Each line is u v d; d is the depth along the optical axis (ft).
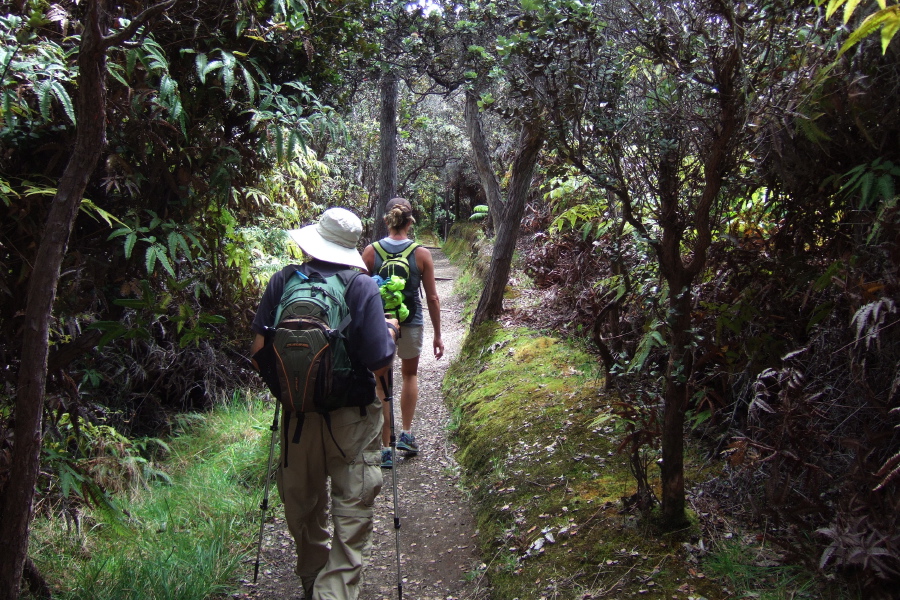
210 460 14.87
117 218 9.61
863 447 7.26
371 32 18.21
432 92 25.77
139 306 8.91
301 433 9.04
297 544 9.75
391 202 14.98
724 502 9.46
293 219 19.52
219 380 18.52
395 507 10.07
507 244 23.17
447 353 26.02
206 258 12.29
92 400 14.05
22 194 8.52
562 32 8.06
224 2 9.79
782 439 8.08
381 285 11.42
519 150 22.63
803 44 7.45
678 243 8.27
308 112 12.58
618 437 12.27
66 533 10.89
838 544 7.11
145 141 9.37
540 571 9.29
